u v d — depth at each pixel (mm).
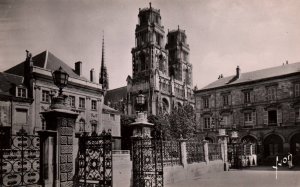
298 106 41750
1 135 10047
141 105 16797
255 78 46594
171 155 20234
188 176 21484
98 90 45031
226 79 51781
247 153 37375
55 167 10836
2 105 33188
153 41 76688
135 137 15984
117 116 49281
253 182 19109
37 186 10469
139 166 15766
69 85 40594
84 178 11922
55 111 11070
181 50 88438
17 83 36875
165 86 75812
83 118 42094
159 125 48406
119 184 15719
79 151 12312
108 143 12102
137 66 76750
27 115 35469
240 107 47281
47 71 38500
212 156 27078
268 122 44625
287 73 43156
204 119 51219
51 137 11016
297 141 42031
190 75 90312
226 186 17359
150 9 79250
